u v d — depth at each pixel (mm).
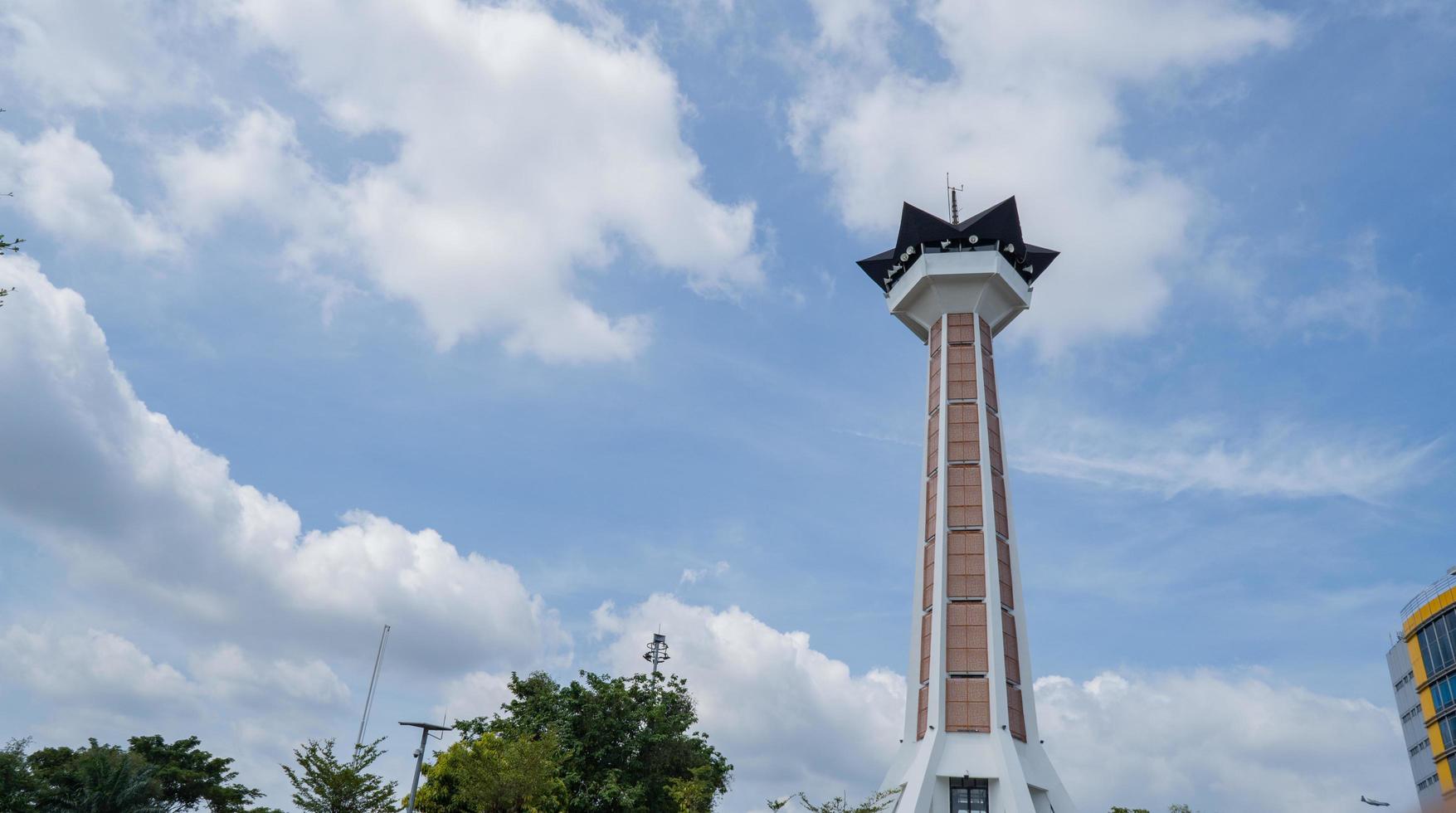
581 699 87812
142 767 80125
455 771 78812
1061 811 95250
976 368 113125
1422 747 122188
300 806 68000
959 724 97125
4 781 76125
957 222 127625
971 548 105062
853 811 79500
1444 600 118125
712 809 85250
